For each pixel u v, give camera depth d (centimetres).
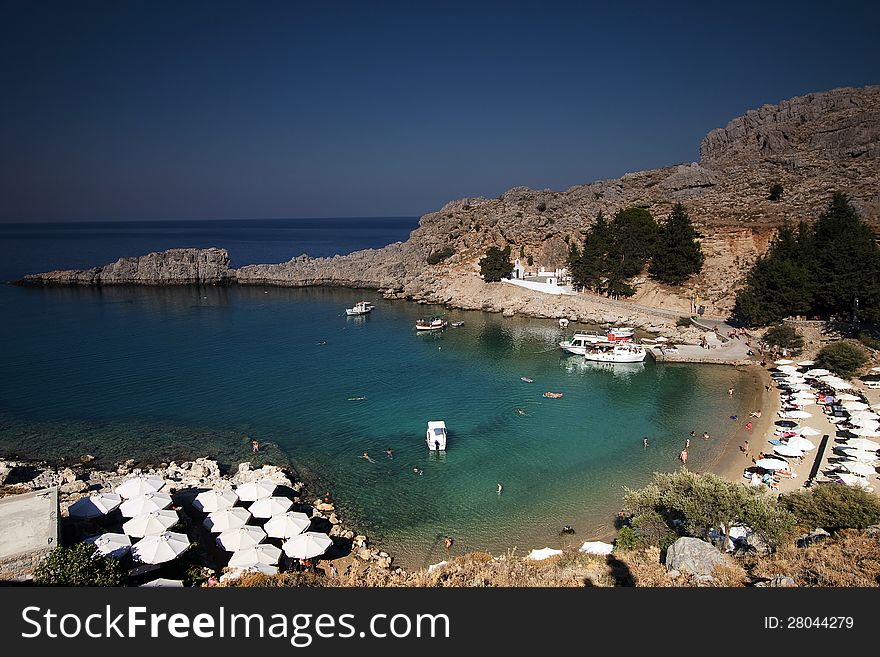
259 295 16912
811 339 8606
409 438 6169
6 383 8112
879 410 5956
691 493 3462
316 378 8394
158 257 19262
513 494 4925
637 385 7950
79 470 5300
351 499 4866
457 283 15338
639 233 13300
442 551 4091
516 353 9862
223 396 7562
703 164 19825
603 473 5294
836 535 3023
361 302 14625
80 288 18100
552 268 15562
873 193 12762
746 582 2645
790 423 6197
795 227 11775
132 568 3381
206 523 4022
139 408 7106
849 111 18350
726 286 11681
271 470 5094
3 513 3409
